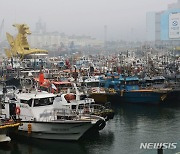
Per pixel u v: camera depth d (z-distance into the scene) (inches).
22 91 1884.8
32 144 1656.0
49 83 2336.4
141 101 2687.0
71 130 1636.3
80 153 1552.7
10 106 1765.5
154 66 3698.3
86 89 2452.0
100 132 1888.5
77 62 4461.1
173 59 4655.5
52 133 1657.2
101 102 2588.6
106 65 4062.5
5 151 1563.7
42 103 1716.3
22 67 3607.3
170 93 2738.7
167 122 2149.4
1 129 1535.4
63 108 1791.3
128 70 3292.3
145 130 1947.6
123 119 2225.6
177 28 7662.4
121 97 2711.6
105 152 1561.3
